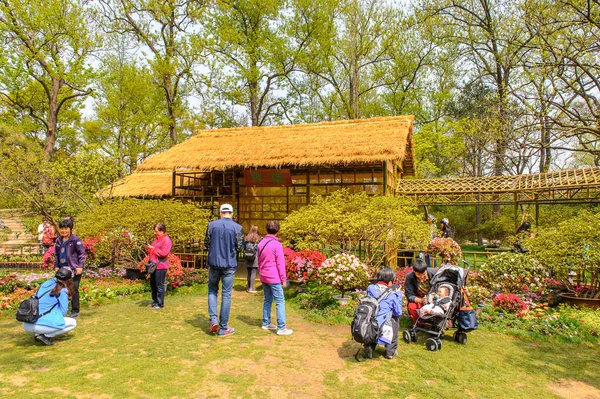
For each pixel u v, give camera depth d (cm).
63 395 398
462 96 2639
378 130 1287
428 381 462
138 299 896
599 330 633
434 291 619
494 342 611
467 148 2306
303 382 449
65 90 2420
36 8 1969
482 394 432
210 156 1321
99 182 1537
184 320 703
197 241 1350
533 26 1312
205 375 460
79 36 2058
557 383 470
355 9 2583
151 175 1906
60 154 2844
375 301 526
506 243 2150
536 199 1430
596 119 1208
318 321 703
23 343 559
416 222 919
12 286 900
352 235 923
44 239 1449
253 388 430
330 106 2795
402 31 2589
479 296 786
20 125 2481
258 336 612
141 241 1092
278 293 626
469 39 2311
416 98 2780
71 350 534
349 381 454
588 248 783
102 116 2997
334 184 1358
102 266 1214
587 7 1183
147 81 2798
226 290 617
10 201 1359
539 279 883
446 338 624
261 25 2519
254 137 1463
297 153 1212
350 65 2677
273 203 1538
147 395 406
